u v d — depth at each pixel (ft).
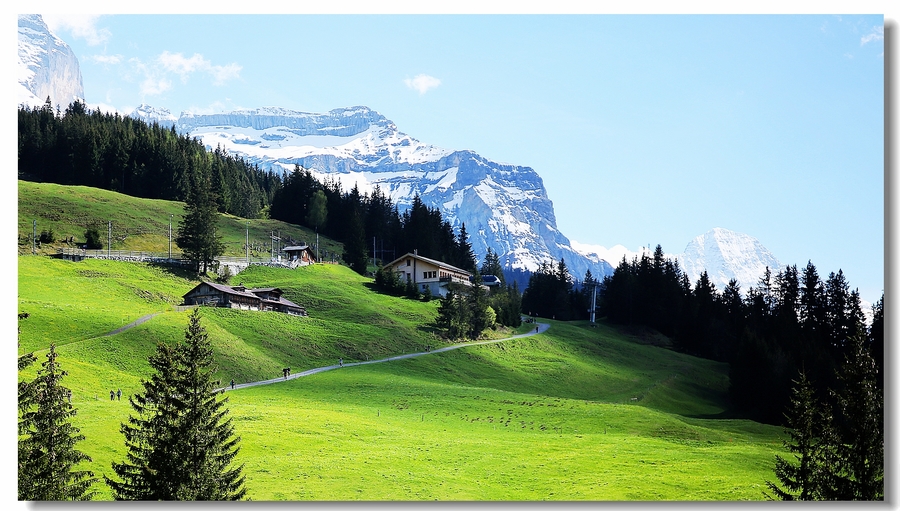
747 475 252.21
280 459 249.14
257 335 483.51
